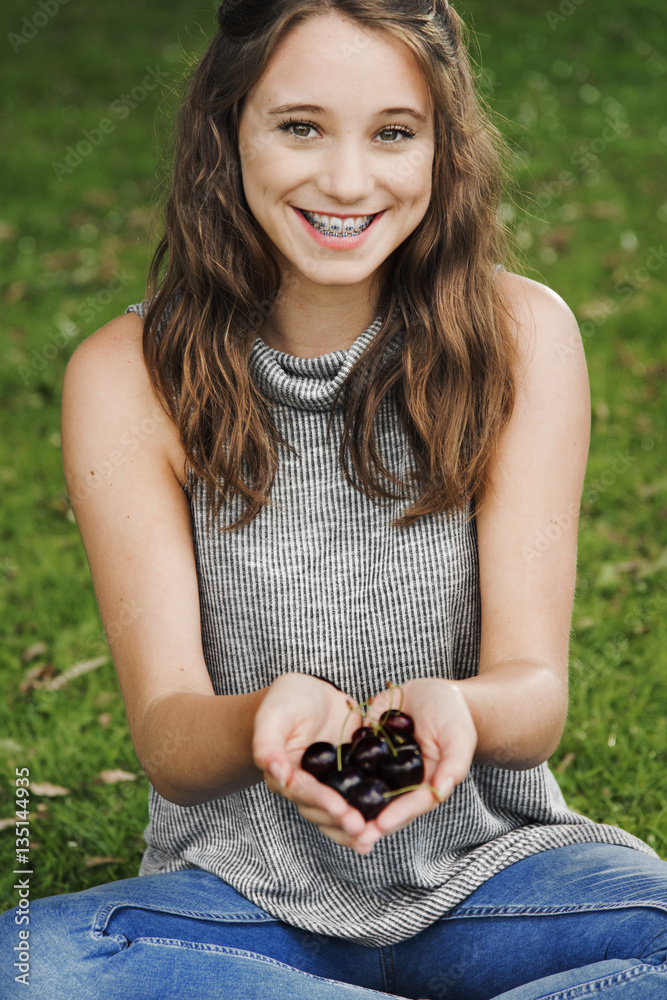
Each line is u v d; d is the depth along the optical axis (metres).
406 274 2.03
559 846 2.02
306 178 1.85
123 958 1.80
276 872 1.98
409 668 2.00
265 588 1.99
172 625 1.99
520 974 1.89
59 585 4.19
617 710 3.38
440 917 1.94
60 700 3.57
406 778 1.54
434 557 1.99
